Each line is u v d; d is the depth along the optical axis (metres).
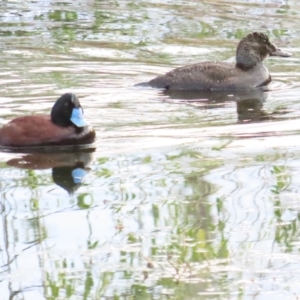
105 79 18.94
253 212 10.93
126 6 26.06
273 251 9.79
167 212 10.94
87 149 13.75
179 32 23.20
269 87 18.70
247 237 10.20
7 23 24.05
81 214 10.89
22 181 12.19
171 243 10.04
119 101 17.03
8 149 13.84
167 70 19.91
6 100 16.95
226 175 12.34
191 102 17.16
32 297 8.83
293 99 17.44
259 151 13.52
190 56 21.09
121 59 20.70
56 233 10.34
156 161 13.05
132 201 11.31
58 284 9.09
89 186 11.93
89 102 16.86
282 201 11.28
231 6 25.94
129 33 23.14
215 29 23.41
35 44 21.94
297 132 14.64
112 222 10.61
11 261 9.66
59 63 20.20
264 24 23.80
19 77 18.89
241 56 19.06
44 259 9.68
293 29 23.23
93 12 25.27
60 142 13.87
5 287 9.08
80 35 22.92
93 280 9.16
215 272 9.33
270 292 8.84
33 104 16.66
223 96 17.86
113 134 14.59
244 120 15.55
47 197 11.50
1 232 10.41
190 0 26.75
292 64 20.61
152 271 9.36
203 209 11.02
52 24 24.00
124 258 9.66
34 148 13.84
